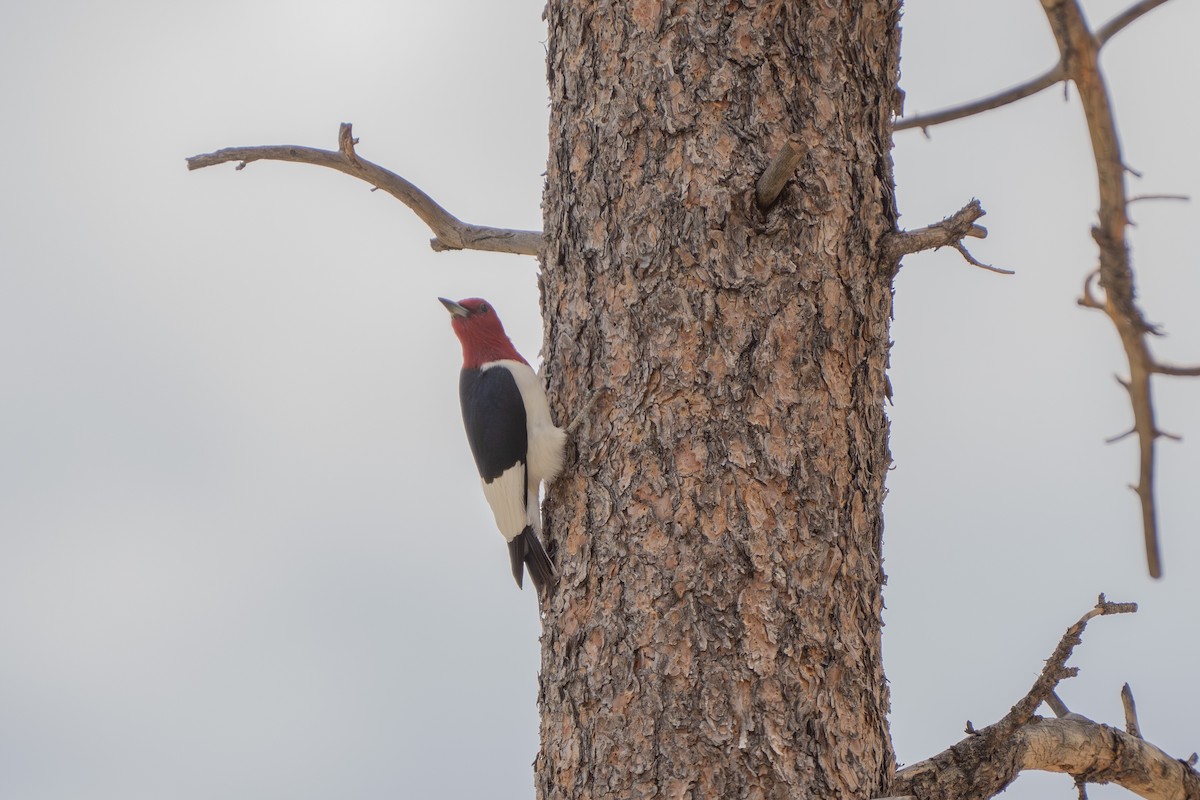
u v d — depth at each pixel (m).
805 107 9.94
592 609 9.76
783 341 9.65
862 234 10.02
